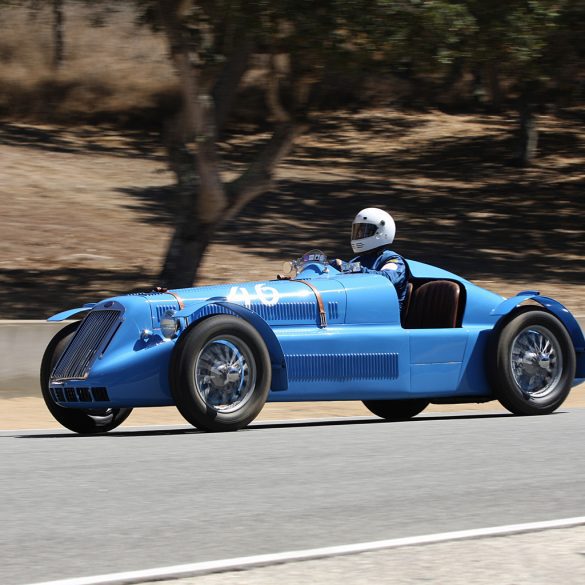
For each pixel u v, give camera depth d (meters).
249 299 19.80
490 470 15.20
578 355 22.88
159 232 56.91
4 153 78.19
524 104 90.62
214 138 39.03
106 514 12.30
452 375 21.45
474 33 37.91
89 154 83.06
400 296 22.05
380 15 35.00
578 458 16.22
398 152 94.06
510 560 10.41
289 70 39.16
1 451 16.91
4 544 10.98
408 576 9.80
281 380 19.69
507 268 53.78
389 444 17.50
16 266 46.94
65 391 19.48
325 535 11.44
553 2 39.41
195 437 18.34
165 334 18.64
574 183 84.50
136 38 102.88
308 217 65.81
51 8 47.31
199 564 10.10
